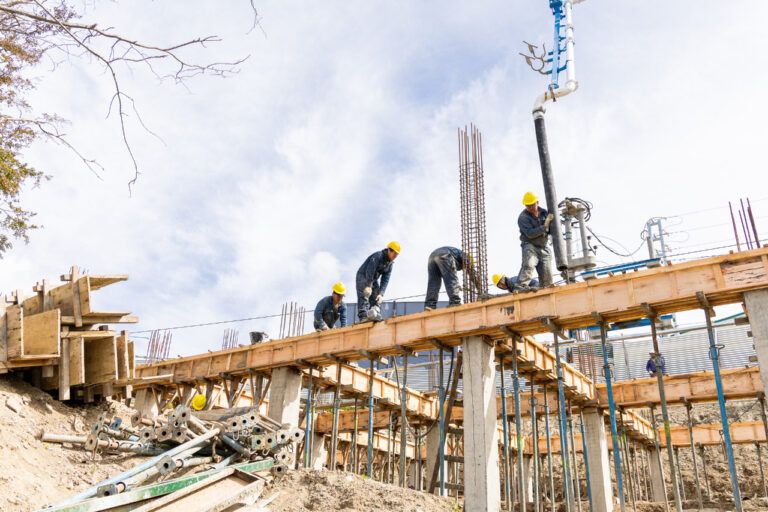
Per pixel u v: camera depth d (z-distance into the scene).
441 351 15.36
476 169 16.66
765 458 30.64
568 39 24.34
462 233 16.34
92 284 15.89
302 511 10.87
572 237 23.72
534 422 17.25
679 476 27.70
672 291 12.30
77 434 13.92
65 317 14.88
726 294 11.91
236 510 9.23
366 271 17.36
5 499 9.55
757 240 12.36
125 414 16.28
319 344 17.47
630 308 12.71
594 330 25.28
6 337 14.20
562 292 13.66
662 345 36.34
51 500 10.36
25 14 7.39
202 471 11.75
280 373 18.23
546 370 17.42
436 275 17.06
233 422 12.59
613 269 21.69
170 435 12.29
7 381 14.22
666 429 11.94
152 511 8.81
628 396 20.44
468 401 14.27
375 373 20.91
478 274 15.56
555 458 33.34
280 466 12.05
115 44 7.43
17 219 12.28
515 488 28.12
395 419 23.02
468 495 13.37
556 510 25.45
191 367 20.30
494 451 13.89
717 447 32.44
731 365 33.12
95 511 8.76
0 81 10.58
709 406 36.56
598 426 20.72
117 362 15.93
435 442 22.80
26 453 11.50
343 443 27.22
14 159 11.38
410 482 29.20
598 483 20.05
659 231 28.08
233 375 19.44
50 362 14.54
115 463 12.67
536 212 15.14
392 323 16.06
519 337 14.89
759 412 34.19
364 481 12.58
